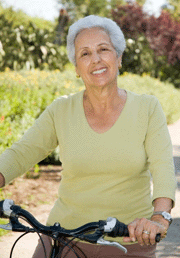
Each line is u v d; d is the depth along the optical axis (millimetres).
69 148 1935
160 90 16250
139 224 1495
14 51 16562
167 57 27922
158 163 1839
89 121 1958
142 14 24312
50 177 6523
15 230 1646
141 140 1895
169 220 1610
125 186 1862
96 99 1951
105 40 1958
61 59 17906
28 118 6680
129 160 1853
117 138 1890
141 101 1965
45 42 17344
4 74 10953
